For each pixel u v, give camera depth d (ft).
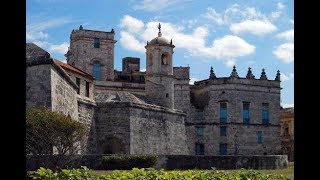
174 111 210.18
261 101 311.68
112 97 194.90
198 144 307.37
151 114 194.18
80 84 184.44
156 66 234.79
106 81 281.54
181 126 214.90
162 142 199.00
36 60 131.85
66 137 108.37
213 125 306.14
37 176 38.96
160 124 199.00
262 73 314.35
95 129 181.37
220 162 137.80
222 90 306.96
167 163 132.57
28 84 131.85
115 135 181.27
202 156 136.05
